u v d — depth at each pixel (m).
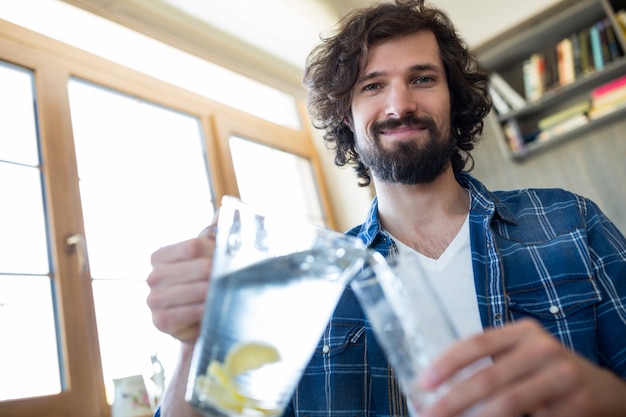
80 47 2.05
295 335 0.45
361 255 0.44
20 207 1.68
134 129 2.15
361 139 1.08
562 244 0.94
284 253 0.45
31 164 1.76
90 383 1.63
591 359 0.83
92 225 1.86
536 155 2.91
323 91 1.28
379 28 1.09
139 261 1.96
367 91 1.10
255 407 0.45
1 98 1.75
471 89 1.29
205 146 2.42
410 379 0.39
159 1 2.14
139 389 1.52
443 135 1.03
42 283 1.65
